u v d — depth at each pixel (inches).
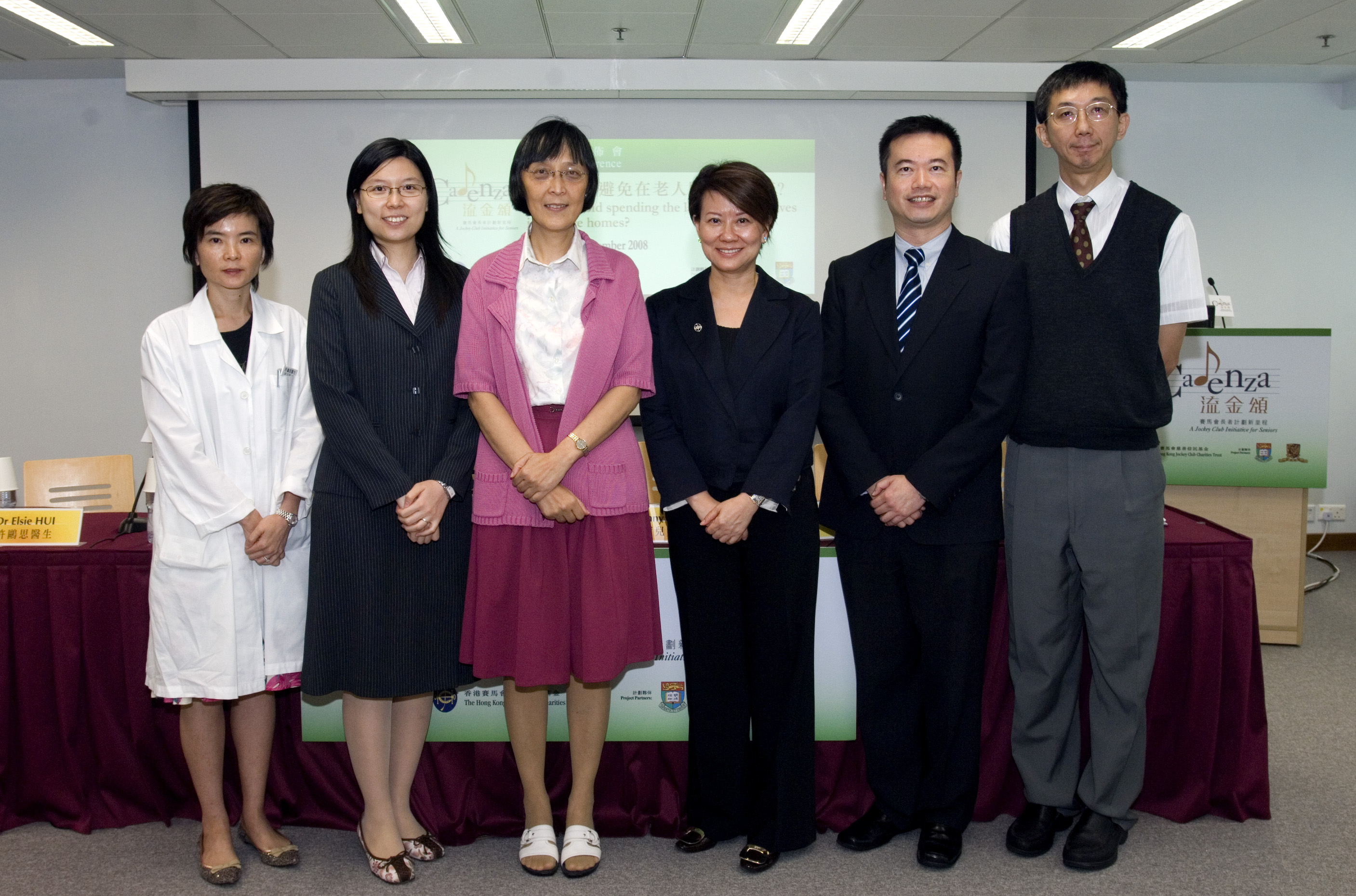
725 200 69.6
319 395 70.1
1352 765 96.7
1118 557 72.7
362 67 189.2
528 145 67.6
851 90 193.3
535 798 75.9
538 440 68.7
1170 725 83.8
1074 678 77.7
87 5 159.9
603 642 69.3
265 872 75.7
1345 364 219.0
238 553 71.5
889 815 77.9
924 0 160.7
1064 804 77.9
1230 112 216.4
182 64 189.5
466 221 197.8
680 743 81.7
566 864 74.0
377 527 70.0
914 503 70.4
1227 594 82.8
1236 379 142.6
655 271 199.2
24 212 209.8
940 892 71.8
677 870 75.4
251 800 77.0
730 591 72.9
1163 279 71.6
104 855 79.2
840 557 77.1
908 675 76.7
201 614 70.7
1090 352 71.2
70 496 121.2
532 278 70.3
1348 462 218.2
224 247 70.9
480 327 69.8
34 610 83.4
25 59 191.2
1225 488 146.0
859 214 200.7
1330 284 219.6
